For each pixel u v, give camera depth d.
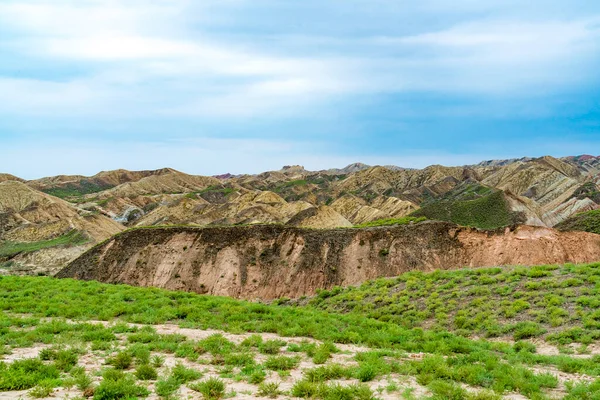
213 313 21.83
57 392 10.36
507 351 16.55
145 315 20.12
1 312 19.47
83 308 20.94
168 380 11.02
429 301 25.86
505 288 25.00
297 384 10.89
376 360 13.49
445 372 12.45
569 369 13.83
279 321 20.17
